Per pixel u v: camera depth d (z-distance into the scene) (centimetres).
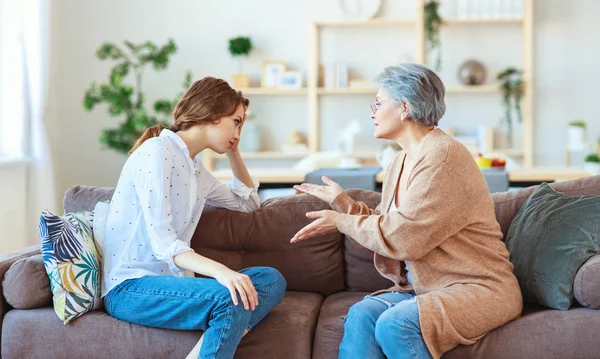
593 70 627
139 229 222
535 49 631
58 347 215
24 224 498
